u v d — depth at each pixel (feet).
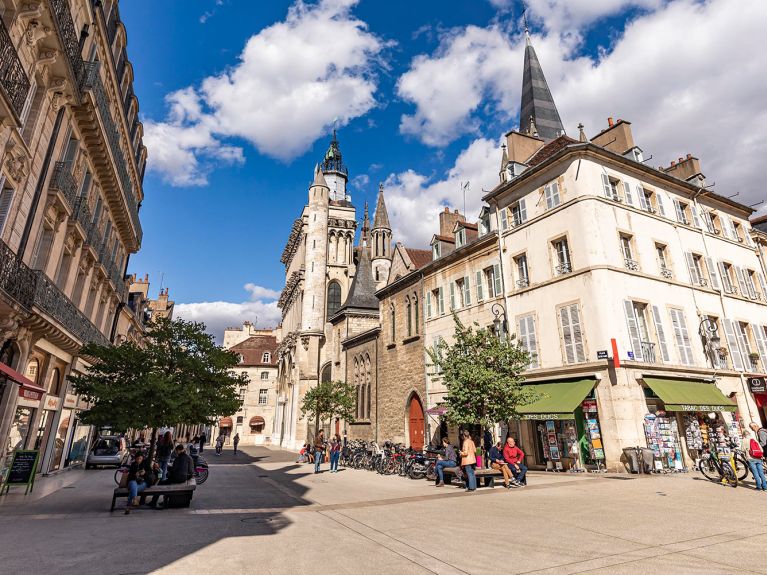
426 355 85.56
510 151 80.43
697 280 69.26
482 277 75.56
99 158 59.93
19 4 35.17
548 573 17.40
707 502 32.07
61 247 50.85
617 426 52.01
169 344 38.86
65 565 18.11
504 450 46.68
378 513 31.63
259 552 20.68
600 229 59.72
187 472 36.32
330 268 186.29
